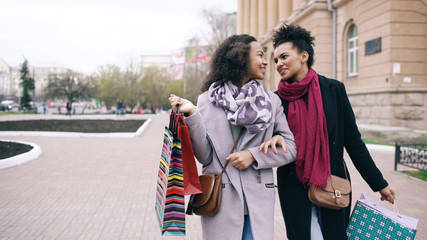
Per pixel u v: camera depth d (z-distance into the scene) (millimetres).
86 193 5059
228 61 1809
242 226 1689
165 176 1574
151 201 4625
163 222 1509
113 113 46500
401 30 11977
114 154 8945
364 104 13555
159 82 52156
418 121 11828
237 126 1819
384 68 12328
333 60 15828
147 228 3605
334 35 15758
